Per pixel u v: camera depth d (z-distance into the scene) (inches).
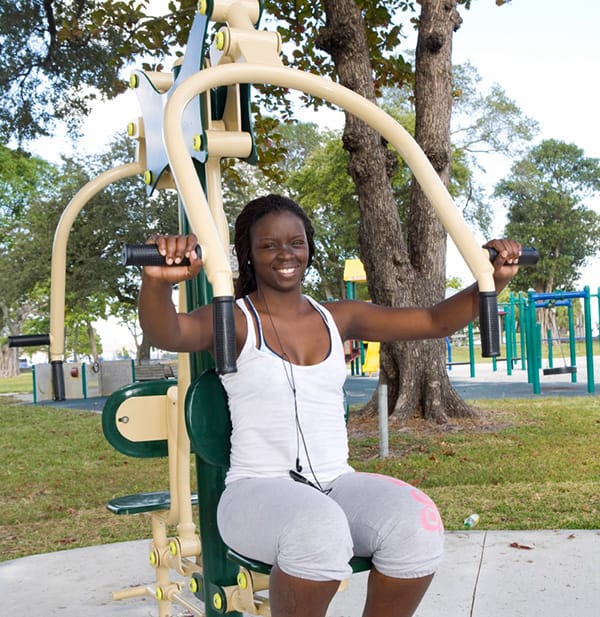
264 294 81.2
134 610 117.7
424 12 330.0
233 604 82.3
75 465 312.0
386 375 368.2
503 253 75.2
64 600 123.2
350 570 64.9
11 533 197.6
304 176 1289.4
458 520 177.2
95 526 199.8
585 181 1728.6
